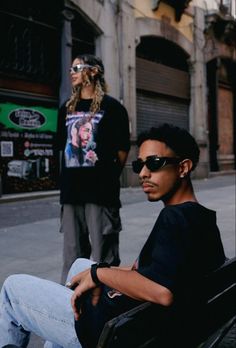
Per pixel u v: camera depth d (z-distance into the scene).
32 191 11.13
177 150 1.63
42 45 11.30
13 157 10.66
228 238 6.02
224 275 1.67
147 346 1.42
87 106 3.45
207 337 1.66
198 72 17.77
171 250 1.47
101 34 12.84
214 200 10.20
